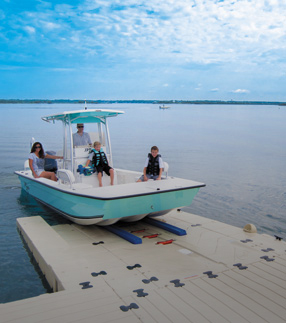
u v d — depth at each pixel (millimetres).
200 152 16703
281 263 4211
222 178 10586
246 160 14258
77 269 4055
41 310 3082
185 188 5555
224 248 4797
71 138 6633
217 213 7270
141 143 20500
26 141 21234
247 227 5613
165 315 2984
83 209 5414
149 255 4570
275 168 12367
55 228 6059
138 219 5844
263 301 3236
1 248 5484
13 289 4199
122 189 5402
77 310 3078
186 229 5785
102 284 3631
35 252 4957
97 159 6484
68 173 5707
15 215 7328
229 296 3338
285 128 35375
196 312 3033
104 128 7215
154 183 5809
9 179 10789
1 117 54188
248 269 4027
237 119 55219
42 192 7238
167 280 3721
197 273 3918
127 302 3223
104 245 5039
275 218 6938
